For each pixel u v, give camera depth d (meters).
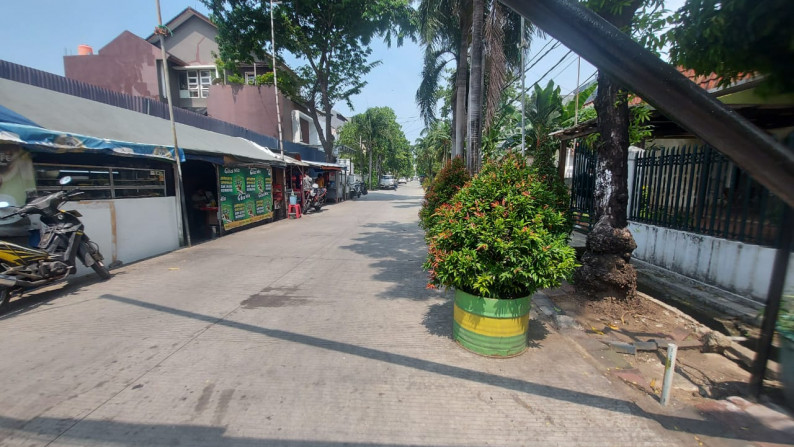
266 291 5.47
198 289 5.52
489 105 10.04
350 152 36.81
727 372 3.40
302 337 3.93
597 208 4.87
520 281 3.41
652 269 6.22
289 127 22.30
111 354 3.49
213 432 2.48
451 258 3.53
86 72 19.77
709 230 5.38
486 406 2.81
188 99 22.66
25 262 4.75
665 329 4.17
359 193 29.67
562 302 4.88
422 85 17.67
